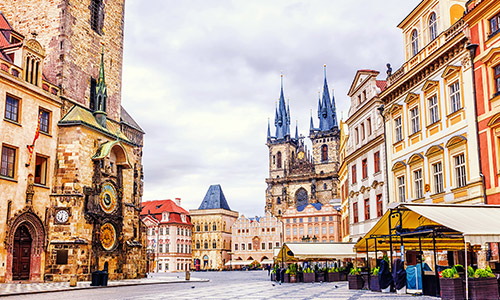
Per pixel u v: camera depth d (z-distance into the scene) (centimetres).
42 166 4512
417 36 3947
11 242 3994
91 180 4728
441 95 3472
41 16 5122
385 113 4359
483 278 1939
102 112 5191
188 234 16350
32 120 4334
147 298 2545
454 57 3316
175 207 16188
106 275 3891
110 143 4928
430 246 3125
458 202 3191
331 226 15388
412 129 3934
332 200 16150
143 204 16575
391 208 2531
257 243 16450
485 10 3002
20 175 4141
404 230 2727
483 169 2978
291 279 4659
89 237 4581
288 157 18700
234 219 17788
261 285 4138
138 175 6303
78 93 5147
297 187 17588
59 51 4972
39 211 4341
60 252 4353
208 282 5050
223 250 16638
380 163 4662
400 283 2542
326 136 18025
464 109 3188
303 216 15838
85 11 5384
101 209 4797
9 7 5253
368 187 4938
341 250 4734
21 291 3045
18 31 5175
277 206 17950
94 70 5481
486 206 2381
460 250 3109
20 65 4300
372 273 2878
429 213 2205
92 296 2750
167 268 15000
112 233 4984
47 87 4672
